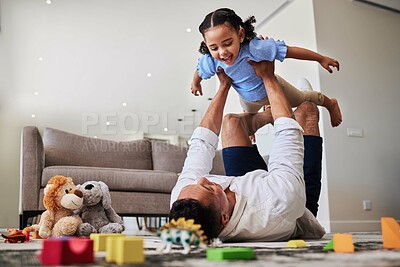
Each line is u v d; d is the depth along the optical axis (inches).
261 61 46.8
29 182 92.0
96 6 152.5
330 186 130.6
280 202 38.7
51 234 59.6
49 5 152.1
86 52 183.3
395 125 150.9
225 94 49.9
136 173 103.0
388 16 161.3
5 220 195.0
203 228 32.1
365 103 145.8
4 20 161.3
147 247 32.2
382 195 140.7
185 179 42.1
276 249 29.0
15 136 206.2
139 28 167.8
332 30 145.4
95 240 27.3
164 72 201.0
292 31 152.3
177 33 172.1
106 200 68.6
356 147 139.2
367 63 150.3
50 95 209.9
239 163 55.3
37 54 182.9
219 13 46.7
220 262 20.2
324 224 128.9
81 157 115.0
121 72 199.2
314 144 54.0
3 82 197.2
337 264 18.9
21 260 21.3
